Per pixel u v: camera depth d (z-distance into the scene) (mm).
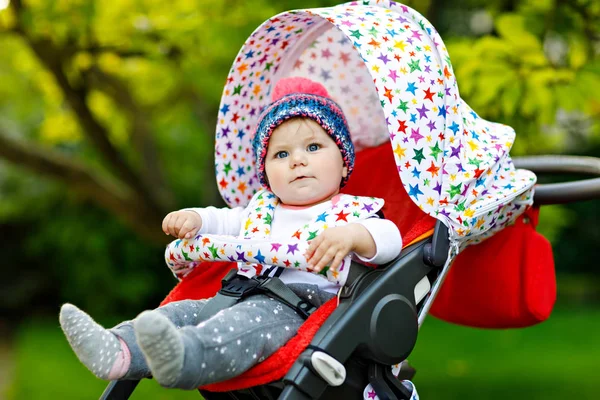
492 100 3115
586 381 5379
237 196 2105
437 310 2266
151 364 1336
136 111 5648
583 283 11070
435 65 1767
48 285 9734
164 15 4297
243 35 3971
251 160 2107
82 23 4195
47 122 5824
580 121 4172
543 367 6016
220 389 1551
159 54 4477
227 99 2068
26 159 5148
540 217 4750
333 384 1453
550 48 3496
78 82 4758
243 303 1577
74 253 9430
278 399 1421
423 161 1720
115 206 5332
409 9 1833
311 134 1832
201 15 4129
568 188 2059
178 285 1871
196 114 6535
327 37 2176
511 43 3029
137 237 9406
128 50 4449
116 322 9141
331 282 1659
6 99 6375
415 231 1730
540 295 2096
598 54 3215
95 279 9461
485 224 1797
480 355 6672
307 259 1534
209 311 1621
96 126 4992
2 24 4293
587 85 2961
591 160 2186
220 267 1889
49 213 9398
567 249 11211
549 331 7938
